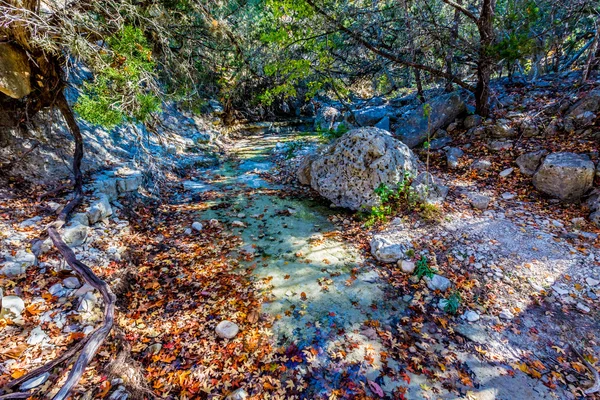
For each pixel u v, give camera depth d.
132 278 4.86
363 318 4.20
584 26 10.05
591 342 3.69
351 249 5.66
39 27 4.07
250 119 16.94
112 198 6.59
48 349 3.39
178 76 8.63
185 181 9.14
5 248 4.31
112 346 3.63
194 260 5.42
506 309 4.20
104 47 4.96
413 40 8.70
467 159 8.05
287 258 5.47
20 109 5.85
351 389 3.30
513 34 7.21
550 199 6.12
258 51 11.55
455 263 4.96
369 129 7.06
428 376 3.43
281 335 3.93
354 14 8.51
